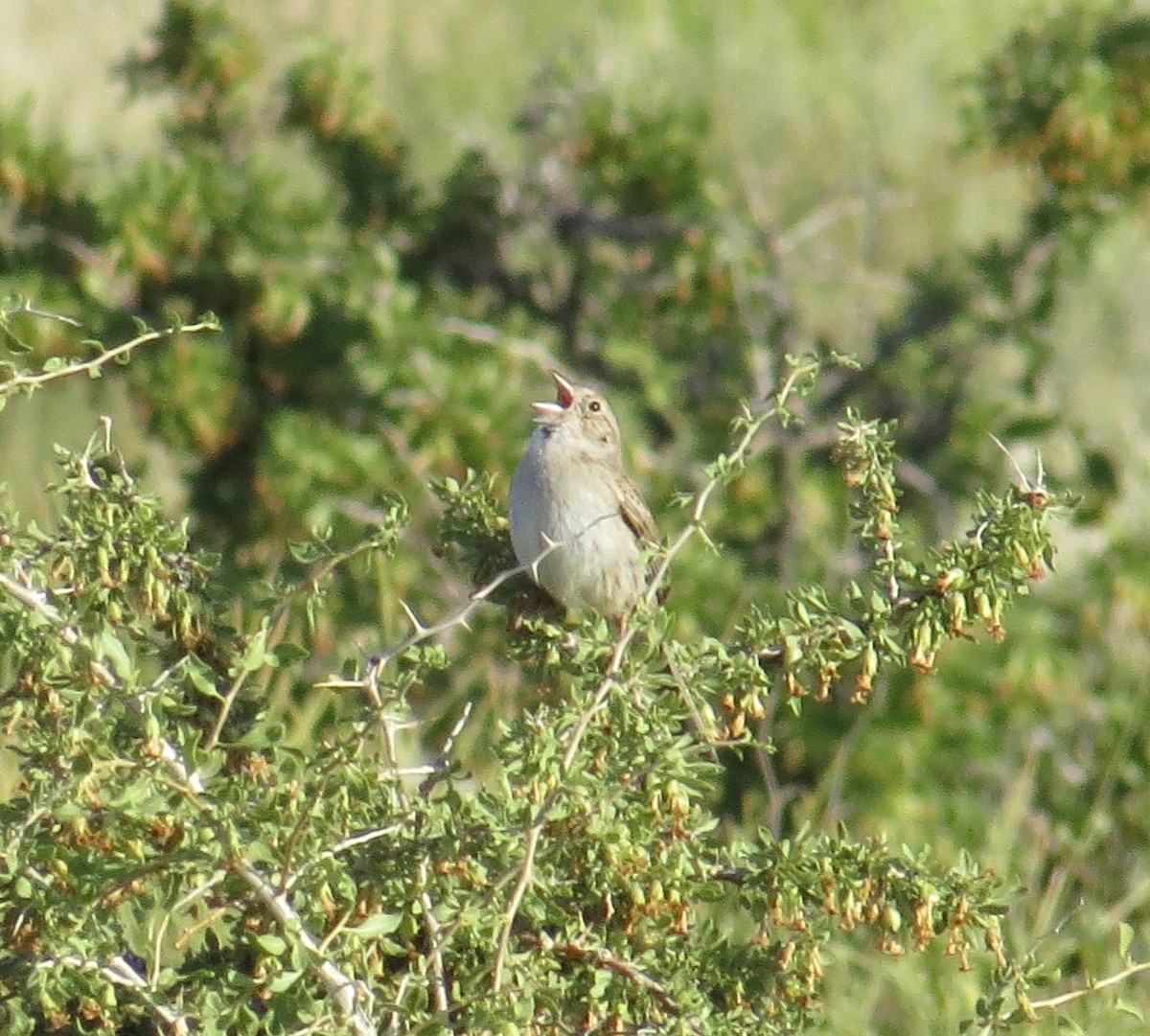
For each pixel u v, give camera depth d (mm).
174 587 9258
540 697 11078
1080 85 20047
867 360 20797
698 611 18062
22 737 8789
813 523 19219
